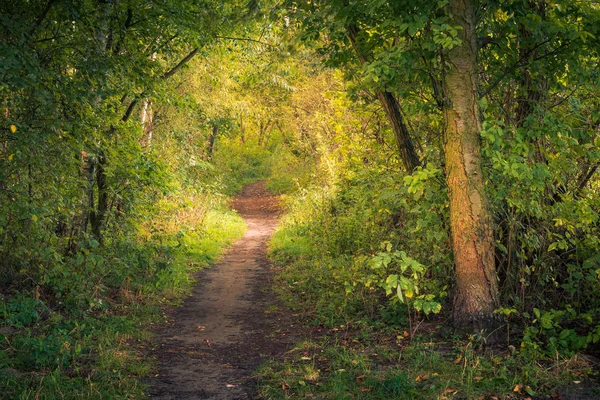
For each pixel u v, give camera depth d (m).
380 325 7.40
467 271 6.44
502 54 7.13
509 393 4.77
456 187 6.47
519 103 7.39
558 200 7.43
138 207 10.95
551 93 7.60
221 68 16.38
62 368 5.54
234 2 11.86
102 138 9.05
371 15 6.66
